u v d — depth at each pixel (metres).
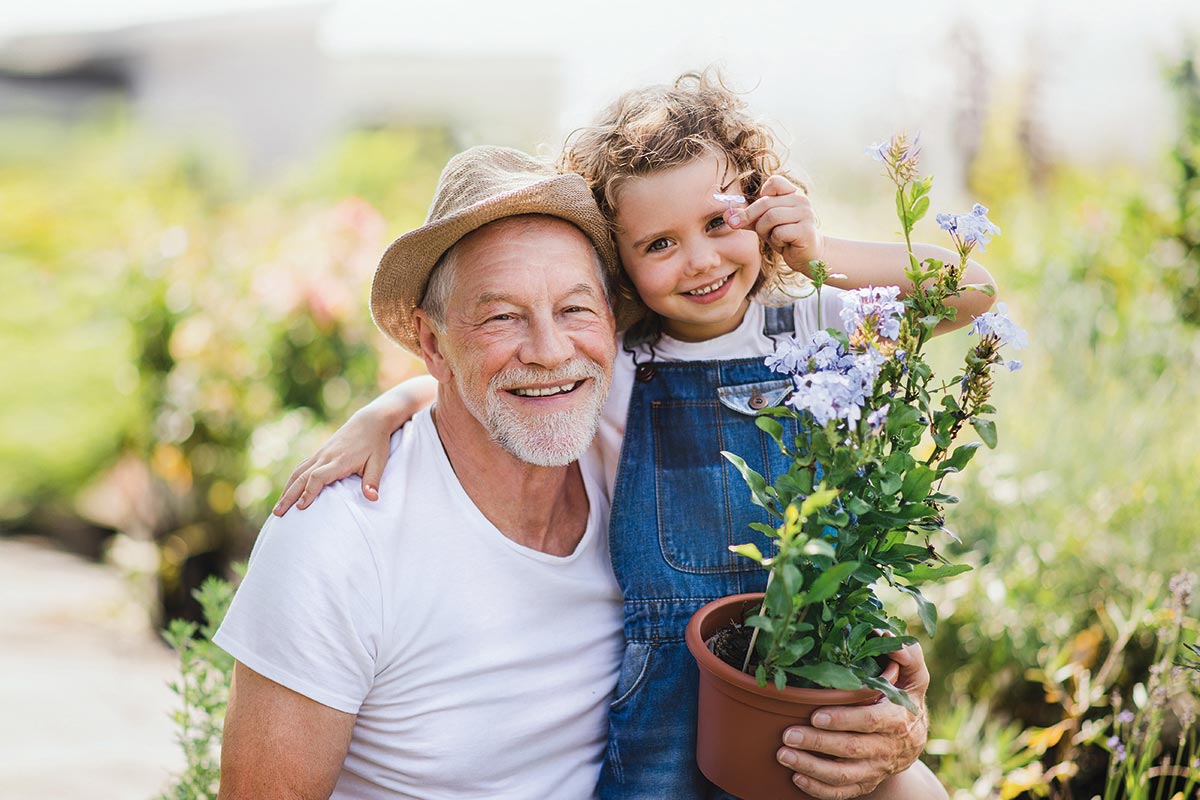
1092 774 2.36
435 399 1.99
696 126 1.84
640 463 1.92
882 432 1.46
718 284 1.84
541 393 1.74
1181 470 2.91
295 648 1.64
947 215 1.48
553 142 2.13
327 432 3.89
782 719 1.54
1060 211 4.62
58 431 7.13
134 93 15.45
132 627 4.77
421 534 1.76
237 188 11.21
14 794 2.97
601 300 1.79
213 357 4.34
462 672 1.74
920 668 1.69
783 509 1.58
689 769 1.80
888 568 1.53
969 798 2.17
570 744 1.85
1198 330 3.66
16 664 4.25
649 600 1.85
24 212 9.87
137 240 5.00
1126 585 2.61
